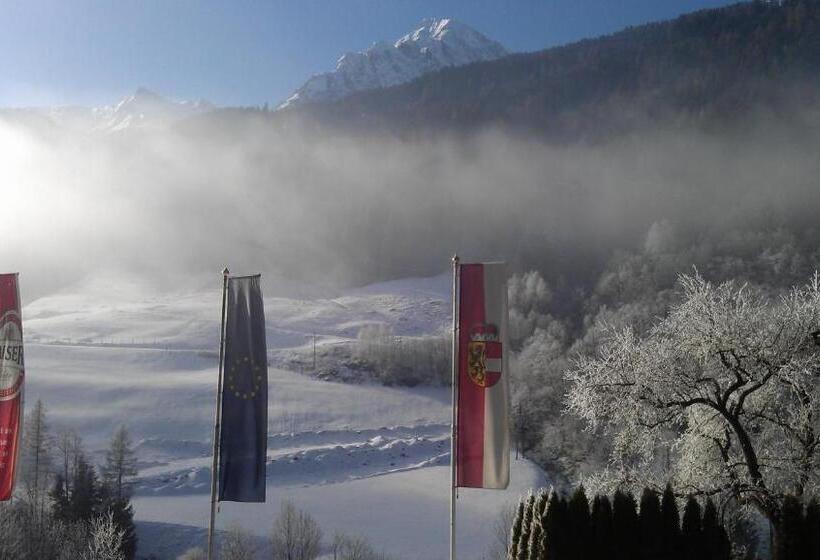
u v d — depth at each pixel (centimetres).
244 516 6688
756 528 2672
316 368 13475
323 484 7944
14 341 2252
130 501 6988
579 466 6888
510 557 2119
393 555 5512
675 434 2442
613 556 1806
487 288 2039
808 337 2141
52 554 4278
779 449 2248
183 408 10969
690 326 2239
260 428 2081
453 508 2000
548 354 10219
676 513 1809
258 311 2130
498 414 2000
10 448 2230
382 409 11650
